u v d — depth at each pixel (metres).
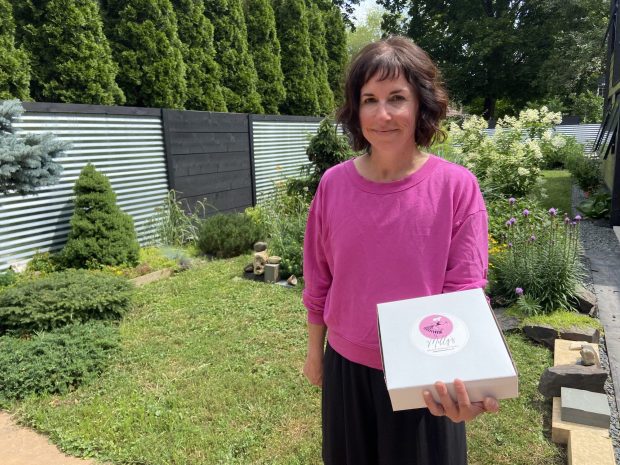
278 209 6.74
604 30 16.86
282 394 2.61
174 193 6.30
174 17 6.80
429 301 1.00
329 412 1.28
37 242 4.77
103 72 5.78
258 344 3.25
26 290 3.49
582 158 10.51
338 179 1.21
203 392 2.64
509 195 6.05
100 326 3.30
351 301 1.16
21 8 5.21
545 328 3.09
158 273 4.91
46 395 2.65
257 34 9.31
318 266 1.34
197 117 6.62
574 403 2.18
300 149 9.26
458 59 20.62
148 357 3.08
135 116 5.72
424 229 1.06
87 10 5.57
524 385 2.60
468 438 2.17
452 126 6.93
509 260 3.69
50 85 5.47
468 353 0.89
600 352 2.95
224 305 4.01
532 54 19.16
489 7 20.56
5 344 2.98
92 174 4.84
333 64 11.95
